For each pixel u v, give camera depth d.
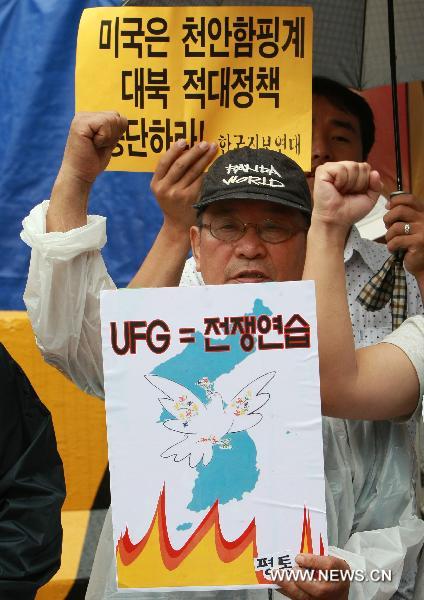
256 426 2.73
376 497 3.19
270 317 2.74
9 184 4.90
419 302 3.71
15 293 4.89
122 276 4.93
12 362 3.21
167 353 2.73
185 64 3.46
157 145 3.47
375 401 3.01
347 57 4.38
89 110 3.46
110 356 2.73
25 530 3.06
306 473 2.72
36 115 4.92
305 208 3.16
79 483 4.49
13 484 3.10
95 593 3.20
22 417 3.18
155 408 2.72
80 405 4.50
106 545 3.22
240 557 2.71
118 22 3.46
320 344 2.97
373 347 3.09
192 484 2.71
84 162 3.28
